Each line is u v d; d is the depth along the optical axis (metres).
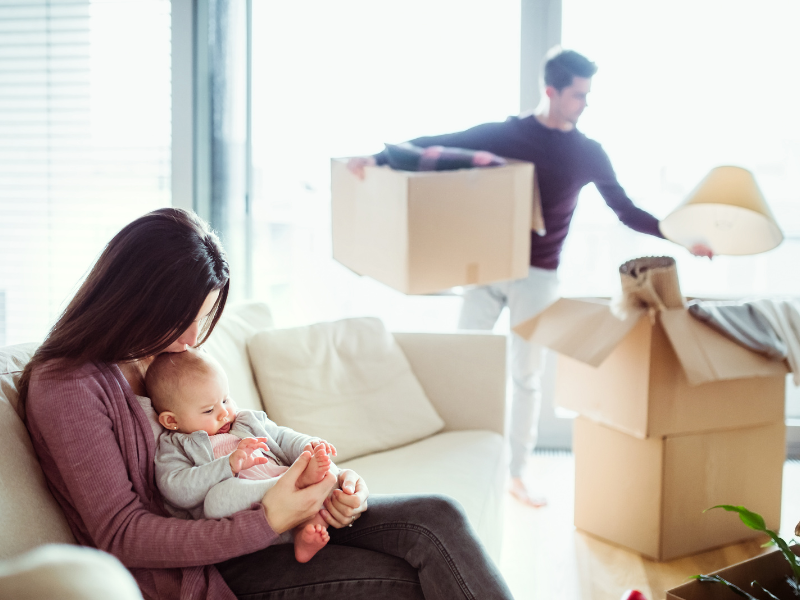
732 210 2.06
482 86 2.78
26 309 2.89
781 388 2.10
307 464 1.13
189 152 2.73
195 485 1.12
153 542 1.05
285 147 2.83
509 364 2.53
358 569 1.15
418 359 2.17
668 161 2.78
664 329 1.89
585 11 2.75
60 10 2.75
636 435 1.96
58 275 2.86
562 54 2.12
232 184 2.72
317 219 2.86
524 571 1.96
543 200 2.25
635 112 2.77
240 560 1.18
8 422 1.08
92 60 2.77
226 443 1.24
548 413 3.04
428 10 2.75
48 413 1.05
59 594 0.49
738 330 1.98
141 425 1.14
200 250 1.11
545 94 2.19
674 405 1.95
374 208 1.71
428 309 2.95
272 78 2.81
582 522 2.21
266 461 1.17
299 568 1.15
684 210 2.10
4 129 2.82
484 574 1.12
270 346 1.90
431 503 1.20
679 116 2.76
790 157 2.77
